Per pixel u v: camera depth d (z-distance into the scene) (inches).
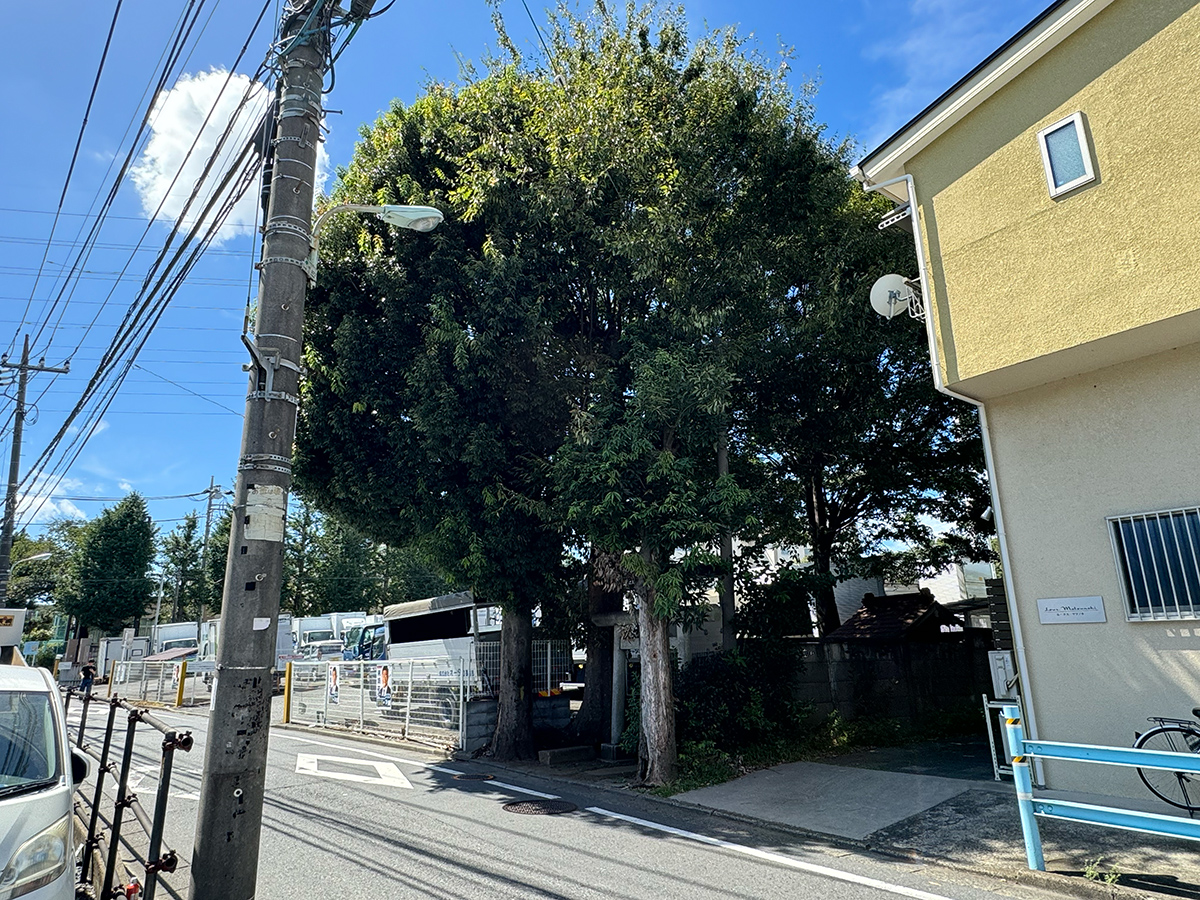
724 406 384.8
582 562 487.5
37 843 158.2
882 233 503.2
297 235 213.2
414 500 462.6
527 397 436.1
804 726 466.0
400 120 473.1
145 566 1891.0
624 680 488.4
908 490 681.0
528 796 364.2
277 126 221.1
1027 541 313.7
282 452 197.9
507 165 440.8
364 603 1904.5
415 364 416.2
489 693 540.7
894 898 211.3
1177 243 246.4
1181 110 249.0
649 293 445.1
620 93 428.8
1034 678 306.3
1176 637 267.0
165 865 162.9
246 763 177.3
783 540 732.0
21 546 2301.9
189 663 991.0
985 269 305.4
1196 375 270.2
